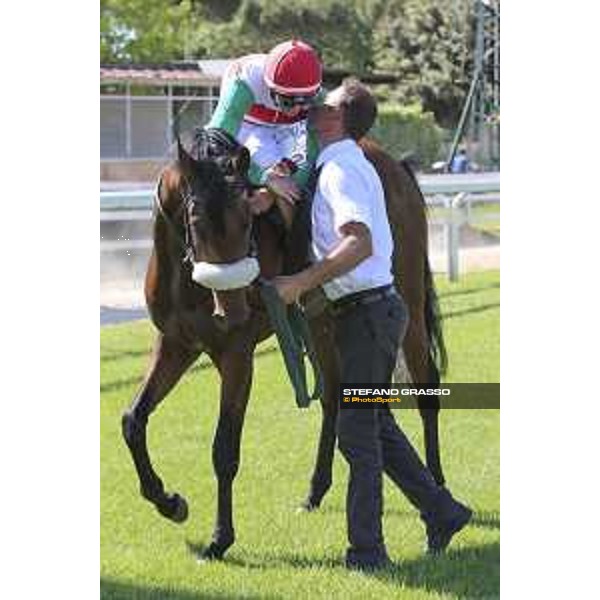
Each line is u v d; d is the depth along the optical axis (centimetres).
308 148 1208
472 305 2122
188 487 1348
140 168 2683
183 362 1208
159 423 1521
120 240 2239
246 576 1137
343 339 1115
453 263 2302
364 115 1159
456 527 1200
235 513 1294
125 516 1276
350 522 1138
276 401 1617
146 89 2659
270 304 1080
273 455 1448
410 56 2212
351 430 1124
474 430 1559
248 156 1080
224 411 1177
